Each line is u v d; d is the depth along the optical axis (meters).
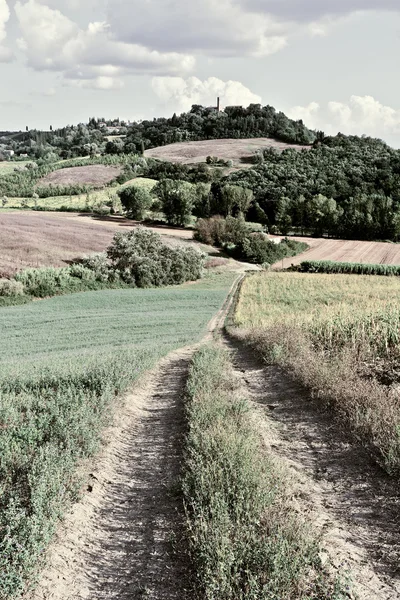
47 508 5.29
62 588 4.43
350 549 4.87
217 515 4.74
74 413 8.29
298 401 10.48
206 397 9.68
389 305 19.09
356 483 6.40
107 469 7.19
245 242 70.62
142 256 51.34
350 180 103.50
